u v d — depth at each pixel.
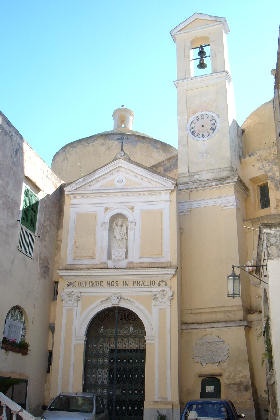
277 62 20.09
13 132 21.06
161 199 23.52
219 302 23.03
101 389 21.52
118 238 23.34
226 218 24.52
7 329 19.86
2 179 19.89
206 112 27.59
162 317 21.55
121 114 35.59
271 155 26.28
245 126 29.48
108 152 31.75
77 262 23.02
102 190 24.08
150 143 32.47
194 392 21.75
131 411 21.06
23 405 20.23
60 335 21.89
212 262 23.91
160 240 22.84
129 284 22.28
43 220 23.47
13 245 20.42
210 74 28.25
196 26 30.06
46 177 24.11
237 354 21.73
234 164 26.25
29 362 21.02
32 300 21.75
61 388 21.05
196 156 26.78
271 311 14.89
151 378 20.66
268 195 26.36
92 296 22.38
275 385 15.05
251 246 24.77
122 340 22.38
